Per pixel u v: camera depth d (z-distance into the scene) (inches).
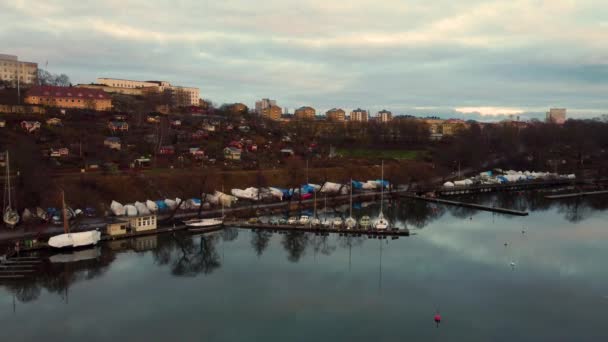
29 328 2684.5
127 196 5679.1
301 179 7490.2
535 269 3737.7
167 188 6102.4
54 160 6545.3
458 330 2679.6
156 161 7514.8
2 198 4645.7
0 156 5876.0
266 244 4544.8
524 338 2588.6
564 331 2672.2
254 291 3277.6
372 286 3366.1
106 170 6525.6
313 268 3779.5
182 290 3289.9
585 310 2950.3
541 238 4761.3
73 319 2810.0
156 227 4820.4
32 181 4972.9
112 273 3644.2
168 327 2709.2
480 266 3821.4
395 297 3159.5
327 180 7859.3
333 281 3469.5
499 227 5310.0
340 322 2780.5
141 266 3828.7
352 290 3292.3
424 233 5007.4
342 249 4367.6
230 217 5433.1
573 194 7736.2
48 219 4584.2
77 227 4515.3
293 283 3432.6
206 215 5438.0
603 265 3838.6
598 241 4640.8
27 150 5659.5
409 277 3553.2
